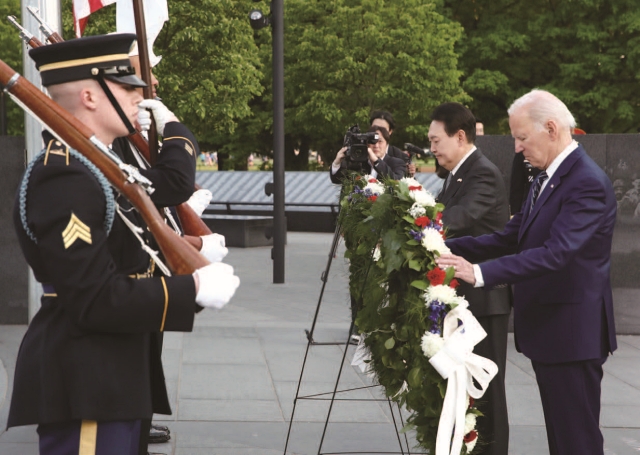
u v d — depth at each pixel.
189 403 6.14
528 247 3.87
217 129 26.92
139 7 3.26
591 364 3.81
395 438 5.47
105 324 2.56
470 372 3.66
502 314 4.62
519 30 31.92
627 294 8.93
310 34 30.19
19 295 8.91
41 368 2.65
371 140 6.59
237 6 24.89
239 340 8.21
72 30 20.27
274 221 12.13
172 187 2.94
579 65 30.09
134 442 2.97
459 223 4.50
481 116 32.84
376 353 4.02
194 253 2.69
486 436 4.55
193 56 24.91
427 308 3.64
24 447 5.09
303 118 30.97
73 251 2.51
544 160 3.84
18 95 2.57
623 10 29.86
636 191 8.79
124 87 2.79
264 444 5.32
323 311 9.93
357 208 4.38
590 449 3.83
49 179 2.57
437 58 30.05
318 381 6.77
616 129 32.09
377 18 29.39
